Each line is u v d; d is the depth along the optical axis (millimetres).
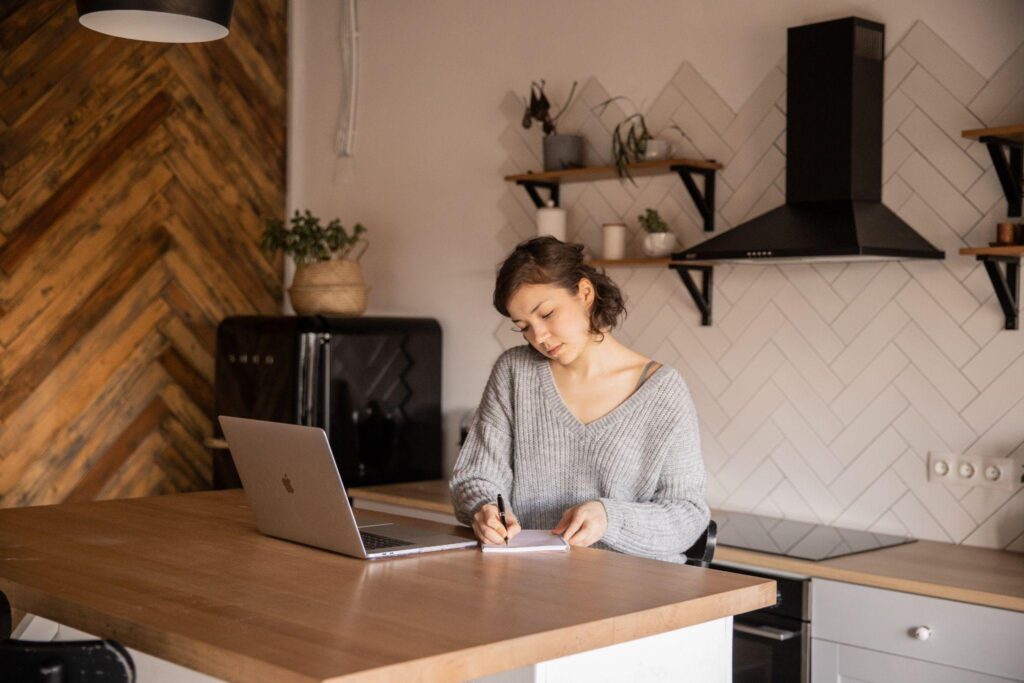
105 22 2373
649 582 1821
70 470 4316
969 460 3090
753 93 3543
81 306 4348
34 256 4211
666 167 3559
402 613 1569
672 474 2307
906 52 3207
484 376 4340
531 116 3977
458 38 4438
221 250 4801
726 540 3111
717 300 3637
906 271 3211
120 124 4461
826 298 3381
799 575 2857
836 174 3137
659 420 2328
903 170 3213
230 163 4836
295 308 4387
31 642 1497
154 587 1729
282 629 1474
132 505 2576
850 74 3111
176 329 4645
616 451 2334
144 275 4539
